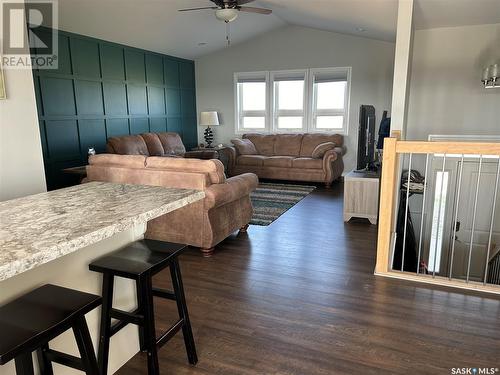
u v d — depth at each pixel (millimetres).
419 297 2602
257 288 2771
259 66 7840
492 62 4551
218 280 2912
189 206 3338
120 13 5203
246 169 7105
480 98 4715
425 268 4129
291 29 7410
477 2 3453
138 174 3439
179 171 3322
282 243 3725
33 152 2648
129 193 1759
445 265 4453
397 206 3855
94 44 5879
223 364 1947
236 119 8281
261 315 2404
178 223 3424
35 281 1429
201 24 6281
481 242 4258
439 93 4875
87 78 5809
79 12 4918
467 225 4273
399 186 4039
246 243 3734
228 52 8070
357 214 4383
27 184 2629
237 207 3779
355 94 7137
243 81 8031
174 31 6355
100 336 1698
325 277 2939
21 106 2545
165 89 7590
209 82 8406
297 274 3002
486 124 4754
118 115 6465
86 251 1654
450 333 2180
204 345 2104
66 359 1373
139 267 1586
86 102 5832
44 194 1746
